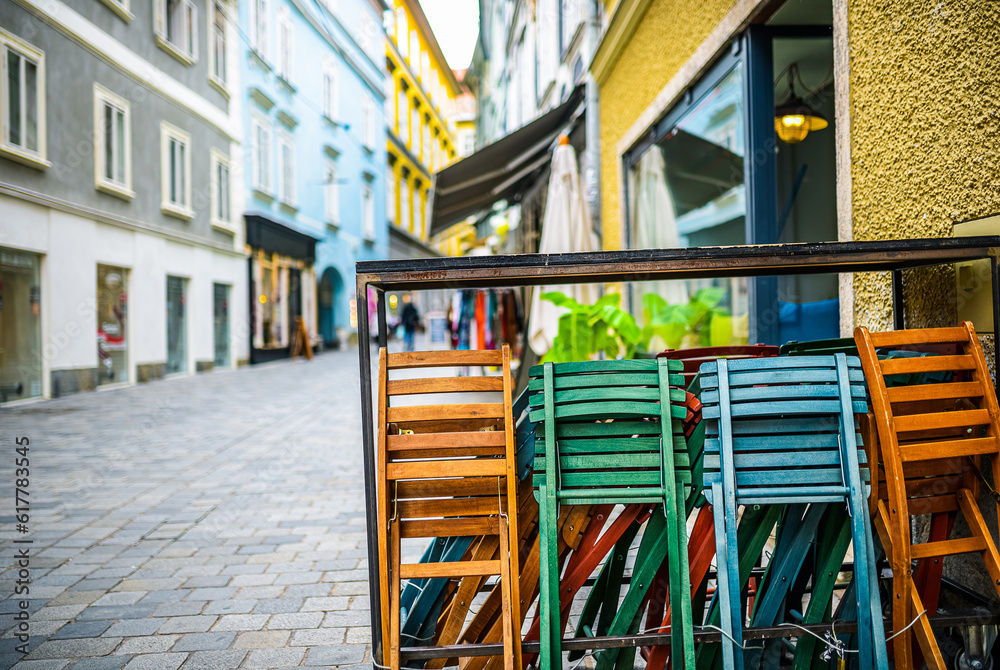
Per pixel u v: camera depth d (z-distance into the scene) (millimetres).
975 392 1728
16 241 9312
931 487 1751
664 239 5727
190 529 3662
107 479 4855
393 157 31641
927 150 2109
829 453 1663
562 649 1637
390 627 1628
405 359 1713
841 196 2643
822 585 1714
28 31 9414
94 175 10992
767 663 1816
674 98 4996
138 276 12305
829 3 3404
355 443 6266
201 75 14523
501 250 19391
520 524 1820
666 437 1668
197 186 14430
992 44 1818
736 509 1618
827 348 2078
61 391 10250
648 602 1944
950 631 2041
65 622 2500
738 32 3840
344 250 24672
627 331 4141
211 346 15188
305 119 20594
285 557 3215
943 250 1749
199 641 2342
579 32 8492
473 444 1677
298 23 20016
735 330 4445
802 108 3975
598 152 7492
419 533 1670
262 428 7199
